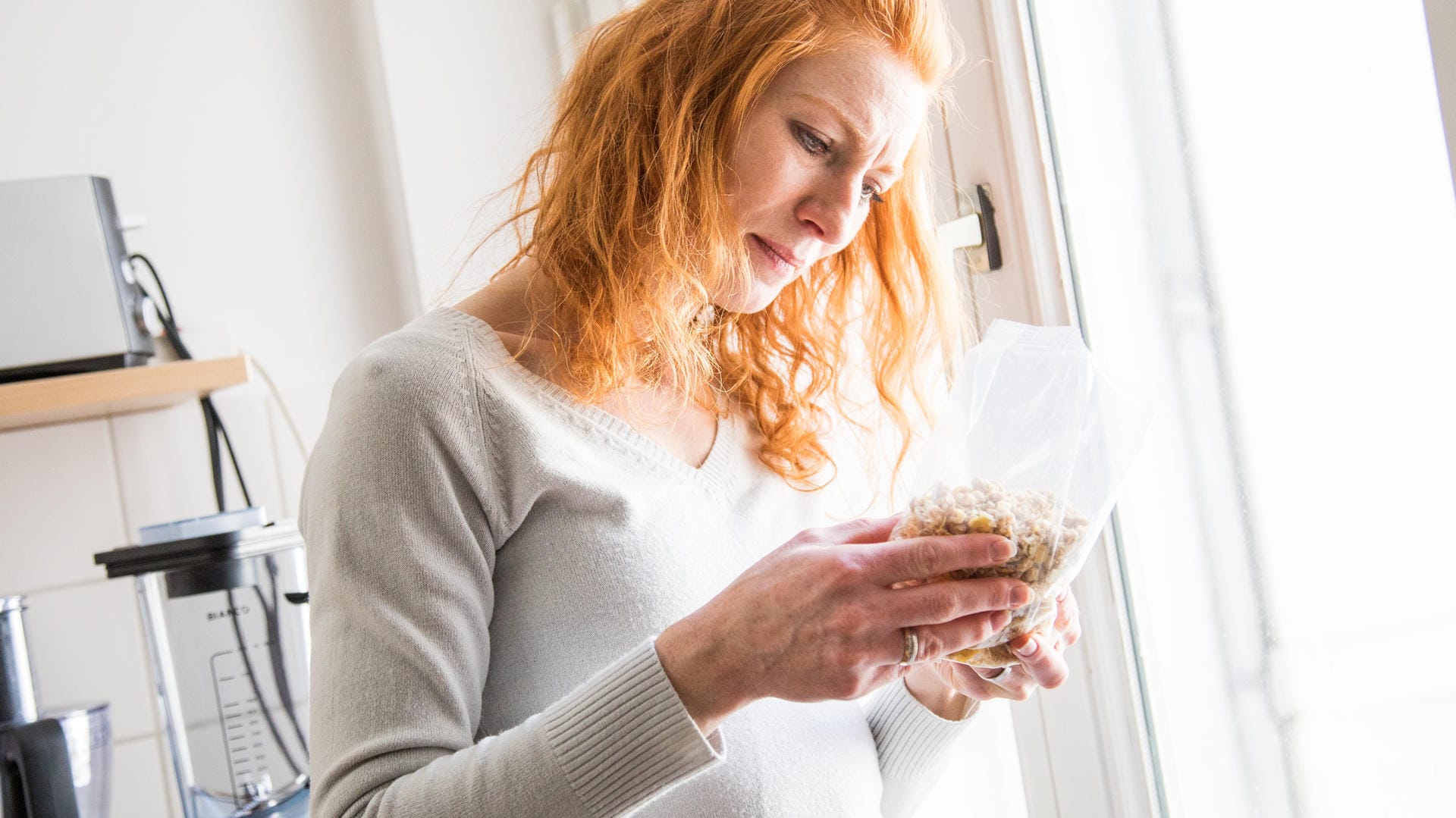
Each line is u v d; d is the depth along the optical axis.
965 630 0.67
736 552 0.90
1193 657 1.15
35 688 1.31
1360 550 0.98
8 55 1.64
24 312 1.40
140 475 1.63
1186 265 1.10
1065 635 0.82
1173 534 1.15
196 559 1.34
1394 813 0.98
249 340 1.73
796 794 0.84
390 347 0.82
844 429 1.12
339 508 0.76
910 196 1.05
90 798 1.33
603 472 0.85
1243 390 1.07
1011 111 1.16
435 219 1.78
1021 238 1.17
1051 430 0.72
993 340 0.77
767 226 0.87
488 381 0.82
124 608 1.61
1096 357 1.19
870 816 0.89
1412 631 0.94
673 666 0.69
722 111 0.85
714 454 0.94
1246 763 1.12
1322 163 0.95
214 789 1.36
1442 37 0.71
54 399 1.39
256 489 1.68
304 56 1.78
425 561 0.76
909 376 1.11
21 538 1.58
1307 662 1.04
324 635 0.75
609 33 0.95
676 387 0.93
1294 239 0.99
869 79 0.83
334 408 0.81
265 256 1.75
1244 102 1.02
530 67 1.83
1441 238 0.87
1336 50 0.93
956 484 0.72
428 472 0.78
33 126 1.65
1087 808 1.20
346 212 1.79
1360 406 0.96
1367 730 1.00
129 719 1.61
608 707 0.69
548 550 0.82
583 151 0.91
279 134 1.76
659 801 0.82
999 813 1.41
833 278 1.09
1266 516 1.06
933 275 1.08
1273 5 0.97
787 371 1.05
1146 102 1.11
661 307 0.87
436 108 1.78
